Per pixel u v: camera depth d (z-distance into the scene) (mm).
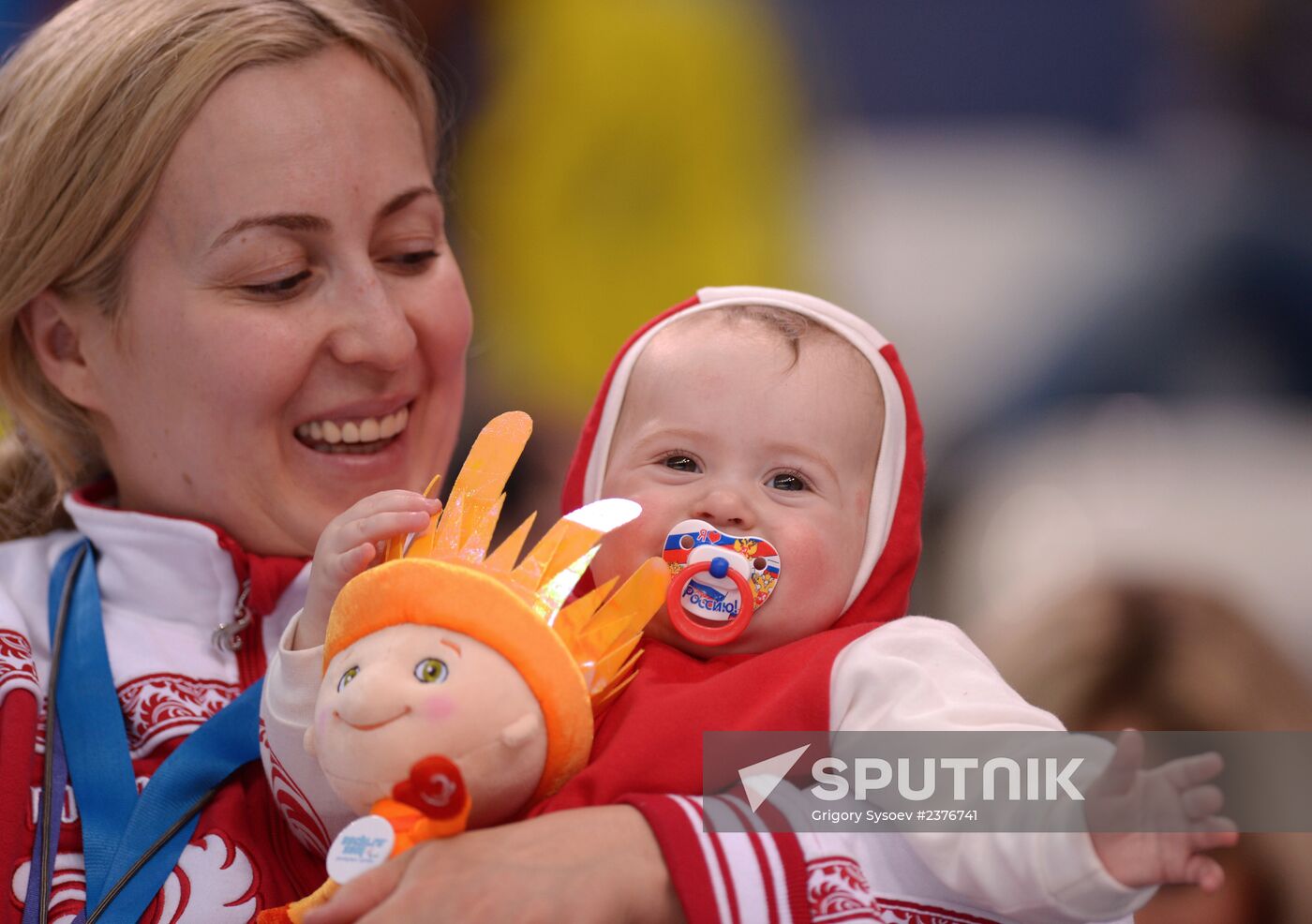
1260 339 12023
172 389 6957
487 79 12172
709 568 5855
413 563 5191
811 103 15484
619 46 12070
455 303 7406
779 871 5215
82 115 6832
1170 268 12375
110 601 7184
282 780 5969
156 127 6730
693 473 6094
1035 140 18438
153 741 6613
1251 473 10867
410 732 4957
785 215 12984
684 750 5535
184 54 6777
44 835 6246
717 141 12305
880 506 6277
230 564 7008
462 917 4926
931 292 16547
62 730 6586
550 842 5137
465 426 11734
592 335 12023
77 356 7293
